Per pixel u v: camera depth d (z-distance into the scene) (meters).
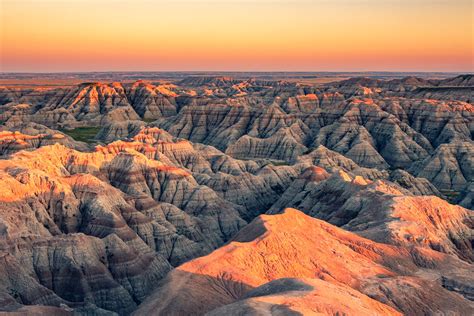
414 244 112.25
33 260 104.62
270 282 82.81
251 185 175.62
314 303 71.94
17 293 94.81
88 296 102.50
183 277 87.12
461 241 123.06
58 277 104.06
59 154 163.25
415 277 98.94
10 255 99.38
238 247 96.19
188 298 82.12
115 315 100.50
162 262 120.31
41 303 96.31
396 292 92.31
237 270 90.00
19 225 112.56
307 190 162.12
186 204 154.38
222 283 87.19
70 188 132.62
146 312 80.25
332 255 101.56
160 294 83.44
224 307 70.81
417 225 117.75
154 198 157.38
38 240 107.75
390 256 106.12
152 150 184.38
